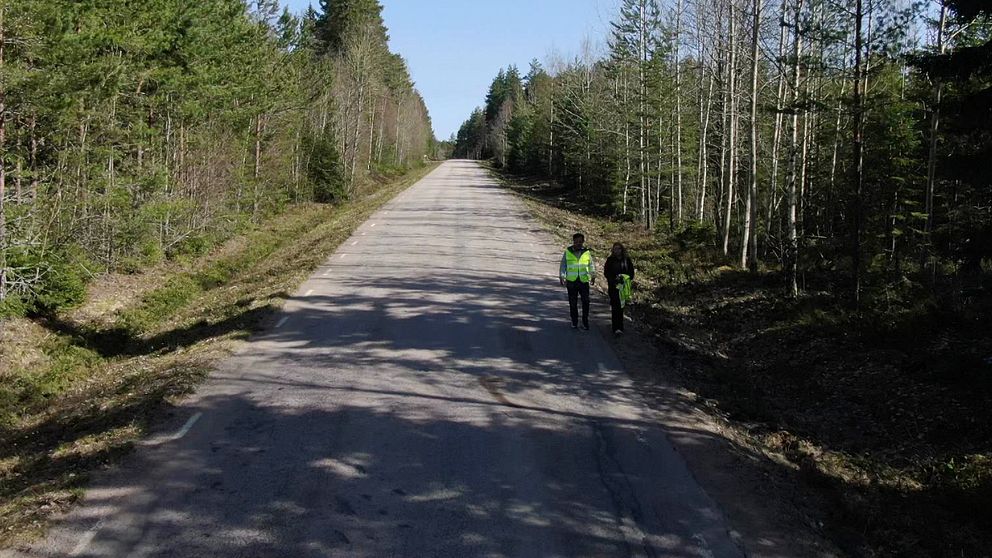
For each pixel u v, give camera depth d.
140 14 19.41
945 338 12.22
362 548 5.46
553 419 8.55
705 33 27.27
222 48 27.14
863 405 10.39
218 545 5.46
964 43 18.89
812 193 25.48
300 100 39.91
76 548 5.38
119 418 8.62
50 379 13.11
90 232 19.84
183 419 8.35
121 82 18.14
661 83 34.25
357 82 59.84
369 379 10.04
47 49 15.09
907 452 8.75
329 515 5.98
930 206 19.39
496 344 12.13
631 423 8.49
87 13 16.06
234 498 6.28
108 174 19.61
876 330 13.10
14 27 14.65
